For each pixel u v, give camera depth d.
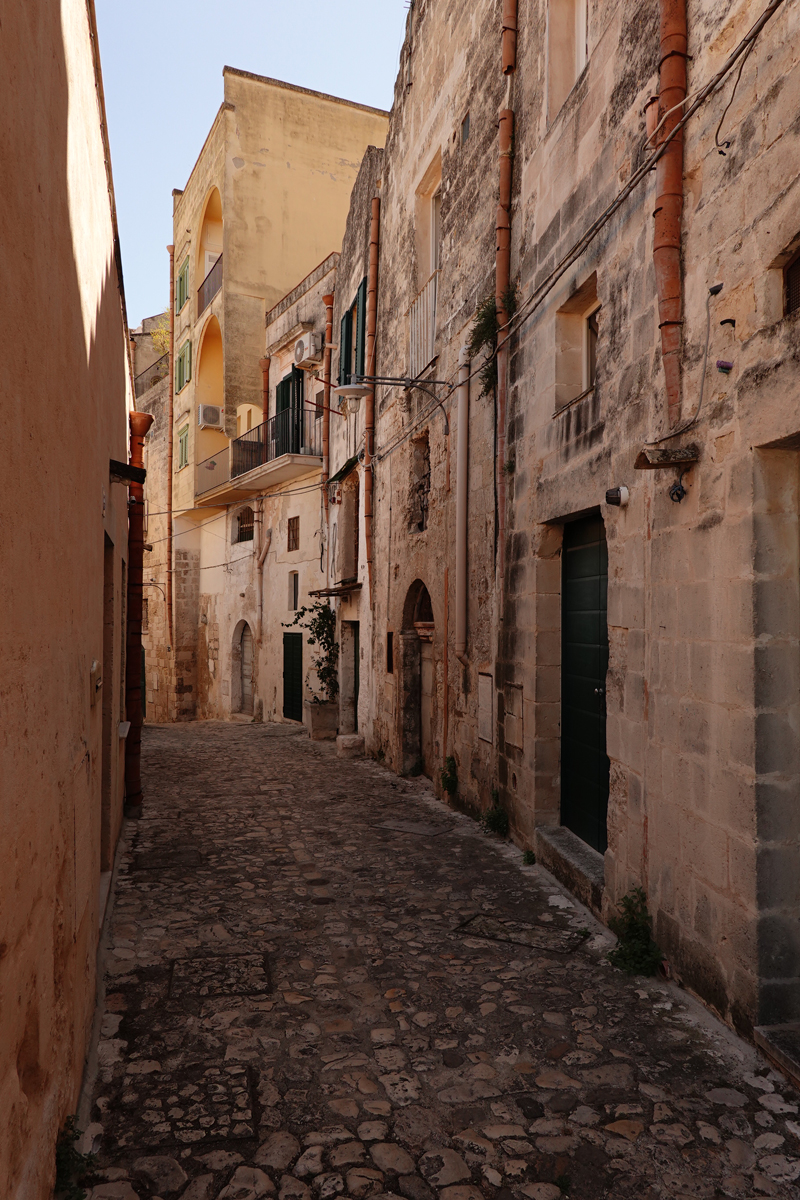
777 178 3.29
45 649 2.23
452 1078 3.26
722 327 3.70
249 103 19.50
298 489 16.72
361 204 13.27
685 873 3.98
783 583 3.45
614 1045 3.51
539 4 6.38
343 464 13.68
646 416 4.44
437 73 9.45
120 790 7.20
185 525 23.03
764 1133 2.89
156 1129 2.91
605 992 4.04
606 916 4.93
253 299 19.50
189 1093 3.14
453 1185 2.63
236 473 18.62
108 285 4.97
